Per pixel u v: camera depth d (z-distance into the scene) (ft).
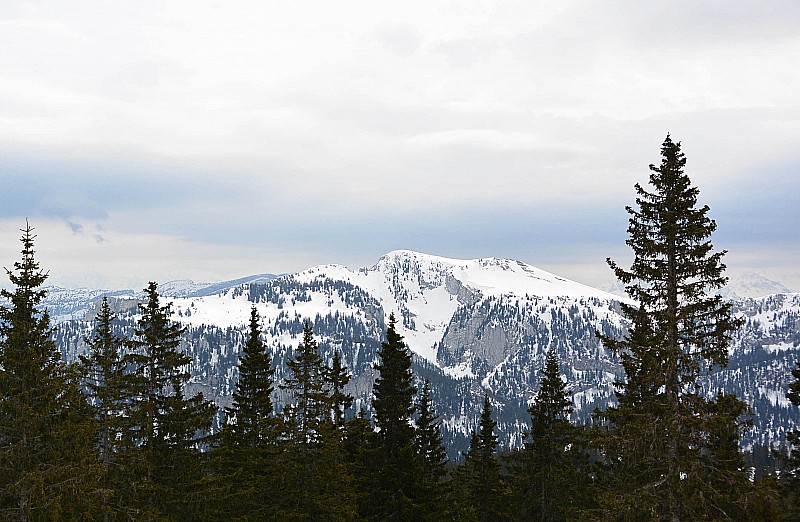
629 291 80.69
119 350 107.96
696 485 74.90
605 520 78.33
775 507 74.49
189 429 118.32
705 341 76.33
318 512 118.42
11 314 75.66
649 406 80.64
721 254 75.87
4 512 70.85
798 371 104.58
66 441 75.61
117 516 91.86
